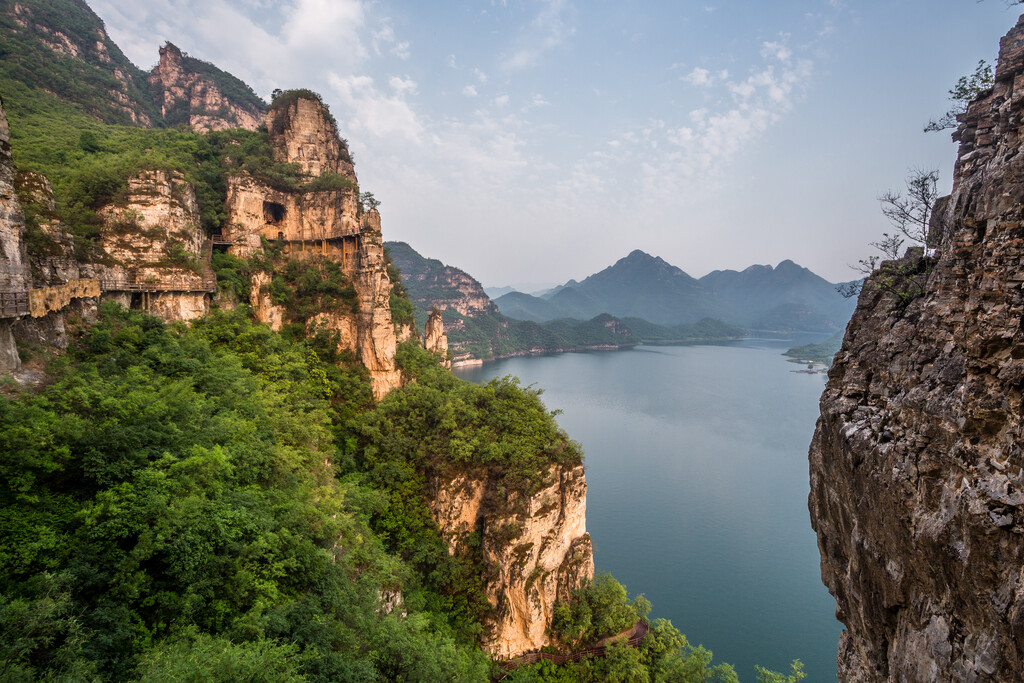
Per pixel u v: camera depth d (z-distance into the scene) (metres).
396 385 55.00
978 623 10.74
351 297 55.75
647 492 88.06
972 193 15.86
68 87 77.25
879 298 19.98
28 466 18.36
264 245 55.78
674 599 58.59
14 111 59.75
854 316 21.09
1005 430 10.65
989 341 11.38
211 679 14.59
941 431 13.01
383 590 31.70
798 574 63.59
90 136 51.66
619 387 193.12
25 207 30.42
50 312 28.77
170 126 104.12
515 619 38.84
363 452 45.59
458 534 42.19
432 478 43.97
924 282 17.84
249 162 56.75
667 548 69.25
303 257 57.94
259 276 52.69
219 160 57.59
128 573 17.31
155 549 18.03
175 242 44.16
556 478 41.56
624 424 135.00
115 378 27.61
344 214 56.62
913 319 16.97
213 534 20.17
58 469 18.91
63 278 32.00
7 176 25.42
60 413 22.03
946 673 11.57
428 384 54.91
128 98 92.75
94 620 15.77
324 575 25.83
